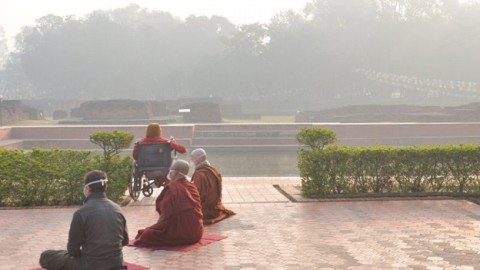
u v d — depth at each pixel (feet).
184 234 23.13
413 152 36.35
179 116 179.01
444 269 19.70
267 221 28.68
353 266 20.12
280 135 115.14
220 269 19.76
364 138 114.32
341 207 32.63
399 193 36.14
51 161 34.68
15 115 156.25
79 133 108.06
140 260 21.06
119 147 35.88
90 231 15.35
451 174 36.91
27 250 22.79
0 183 33.71
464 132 119.75
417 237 24.81
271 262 20.72
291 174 68.90
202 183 28.09
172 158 35.22
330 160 35.96
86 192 16.20
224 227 27.25
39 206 33.60
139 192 35.60
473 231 25.95
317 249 22.72
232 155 101.55
